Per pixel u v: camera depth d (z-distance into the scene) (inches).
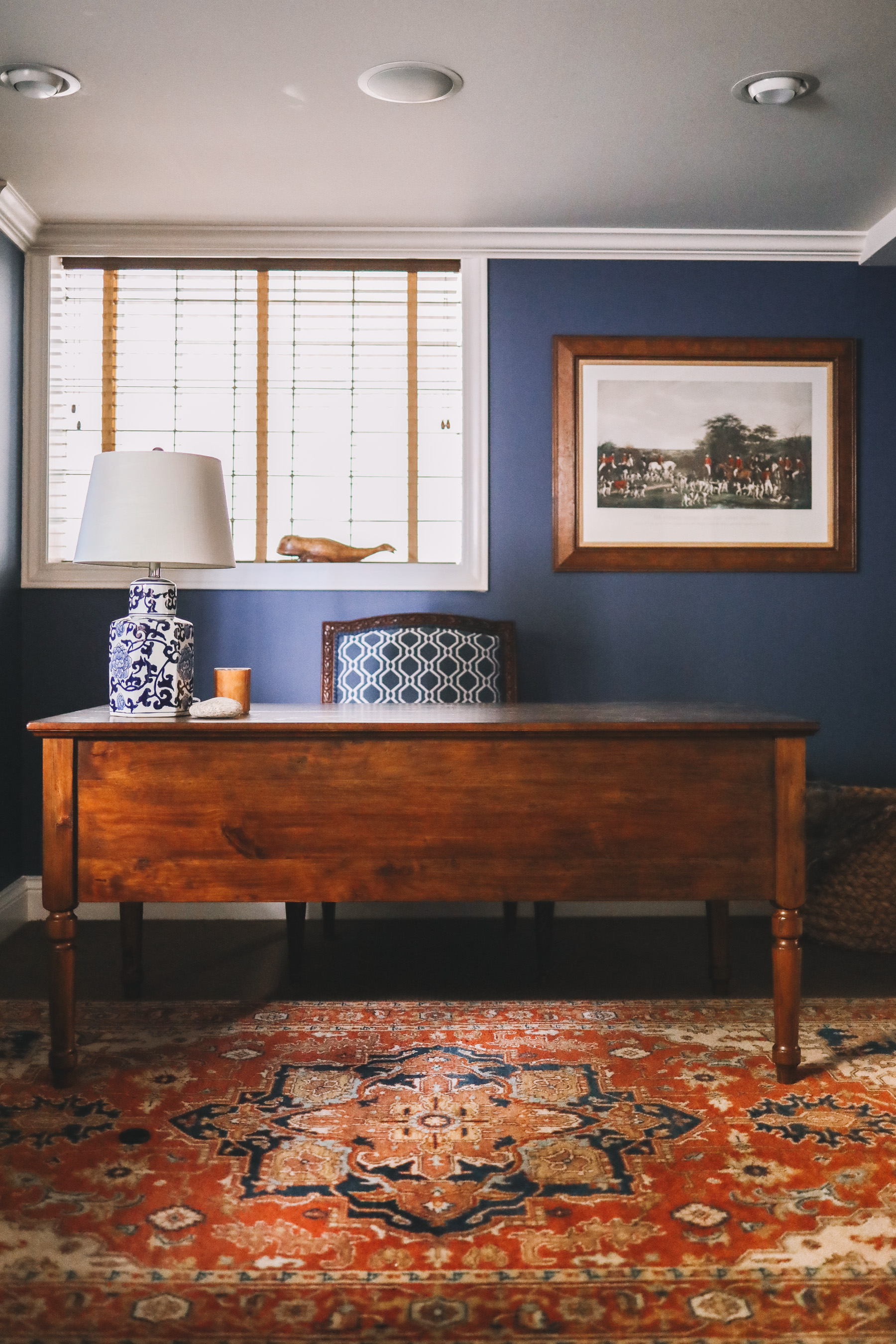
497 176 125.3
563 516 142.3
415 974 116.0
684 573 143.9
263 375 144.5
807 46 97.5
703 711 96.0
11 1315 54.7
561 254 142.3
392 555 145.9
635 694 143.9
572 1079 85.3
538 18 92.9
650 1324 54.4
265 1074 86.2
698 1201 65.9
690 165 122.1
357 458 145.3
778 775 84.1
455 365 144.9
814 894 127.2
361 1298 56.3
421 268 143.3
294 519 145.3
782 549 143.6
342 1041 93.9
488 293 142.7
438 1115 78.5
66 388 143.1
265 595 141.9
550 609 143.3
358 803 83.9
